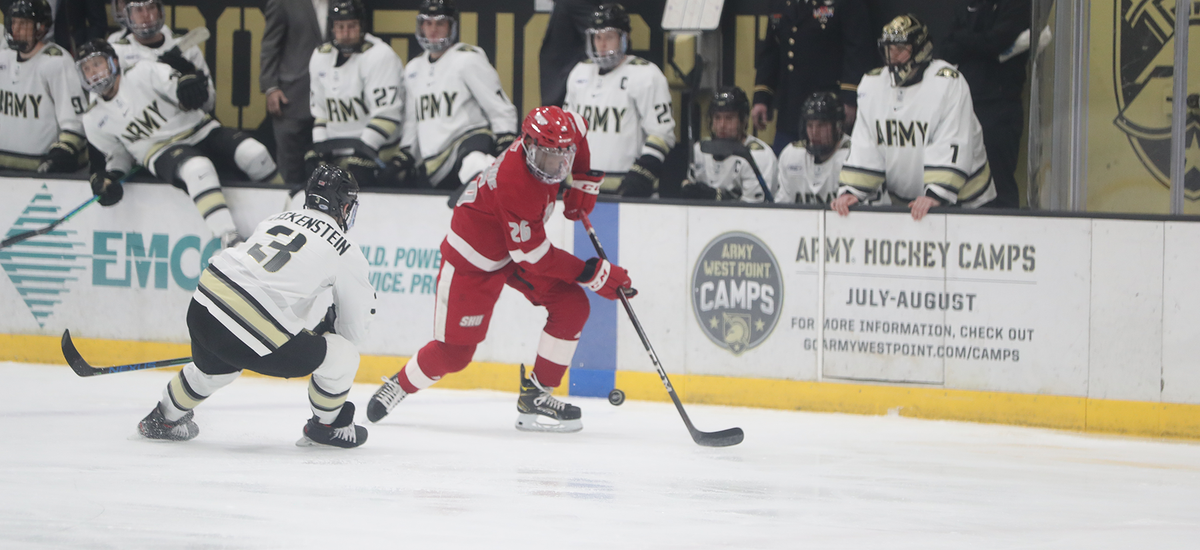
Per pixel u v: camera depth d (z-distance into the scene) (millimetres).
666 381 13883
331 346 12109
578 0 20172
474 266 14000
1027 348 16047
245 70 24016
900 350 16562
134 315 19141
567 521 9266
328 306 12367
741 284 17156
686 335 17422
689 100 20953
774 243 16984
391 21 23609
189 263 18875
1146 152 17062
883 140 17297
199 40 19516
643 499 10336
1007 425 16125
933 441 14695
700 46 20203
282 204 18672
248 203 18797
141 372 18766
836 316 16797
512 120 19266
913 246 16438
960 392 16328
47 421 14031
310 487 10375
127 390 16875
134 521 8805
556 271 13633
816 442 14359
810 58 19781
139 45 20141
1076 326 15852
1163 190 17016
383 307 18469
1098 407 15773
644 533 8938
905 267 16469
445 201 18109
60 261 19375
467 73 18938
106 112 18703
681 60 21016
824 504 10414
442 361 14508
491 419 15602
